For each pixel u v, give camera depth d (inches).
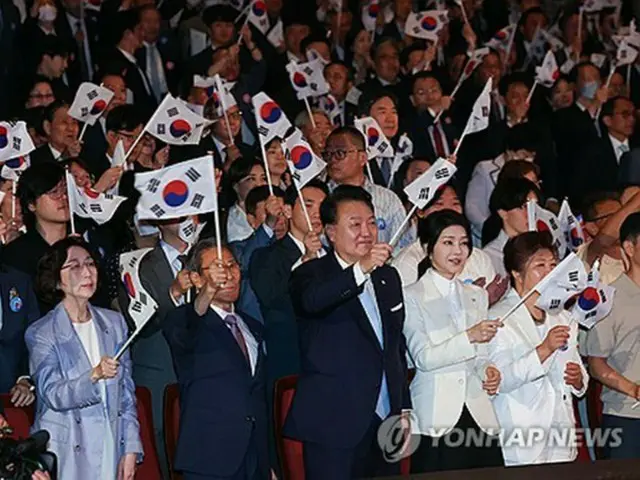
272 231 428.1
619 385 404.5
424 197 385.1
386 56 661.3
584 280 369.4
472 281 410.3
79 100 507.2
